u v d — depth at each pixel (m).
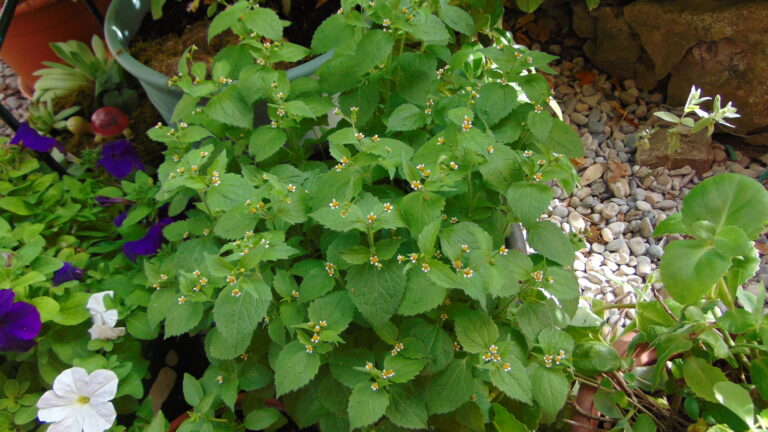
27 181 0.80
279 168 0.63
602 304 0.78
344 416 0.57
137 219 0.74
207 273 0.58
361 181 0.58
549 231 0.58
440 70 0.67
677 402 0.66
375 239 0.58
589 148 1.05
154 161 1.05
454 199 0.61
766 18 0.91
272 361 0.58
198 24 0.94
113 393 0.61
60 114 1.11
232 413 0.64
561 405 0.56
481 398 0.61
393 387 0.55
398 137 0.66
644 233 0.95
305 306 0.57
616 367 0.65
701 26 0.96
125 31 0.91
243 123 0.63
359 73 0.60
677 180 0.99
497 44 0.85
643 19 1.02
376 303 0.52
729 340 0.63
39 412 0.61
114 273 0.74
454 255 0.53
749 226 0.58
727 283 0.64
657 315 0.70
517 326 0.60
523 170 0.58
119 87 1.11
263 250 0.53
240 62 0.67
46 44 1.14
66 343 0.67
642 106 1.09
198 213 0.66
